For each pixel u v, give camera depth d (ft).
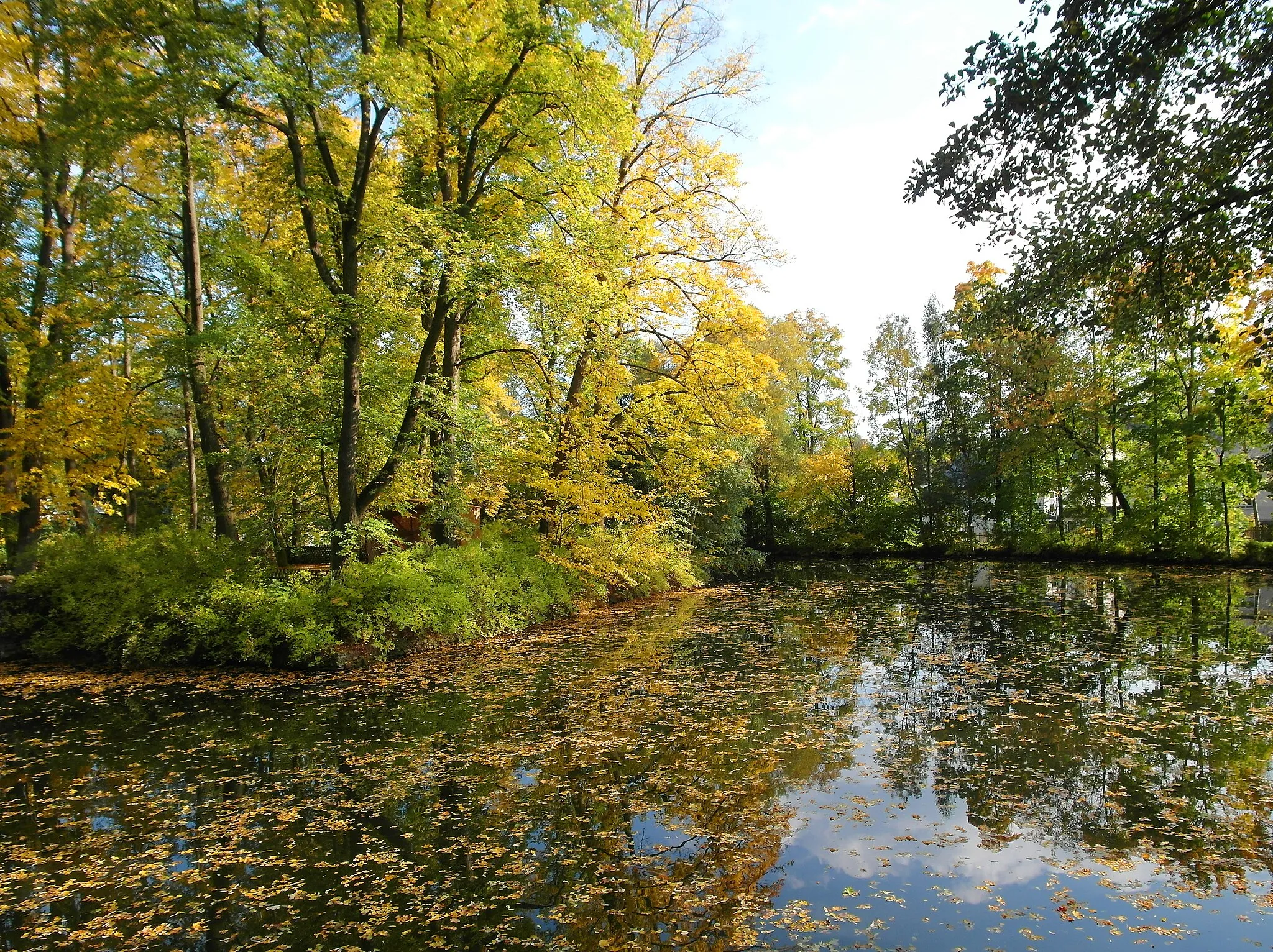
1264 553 66.13
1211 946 10.39
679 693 26.07
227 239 41.57
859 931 10.94
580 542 49.44
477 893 12.50
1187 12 18.17
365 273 37.70
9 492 40.40
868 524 106.73
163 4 28.27
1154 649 31.99
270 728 22.97
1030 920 11.21
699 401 51.93
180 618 32.14
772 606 50.21
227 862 13.83
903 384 107.14
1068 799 15.88
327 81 30.96
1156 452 71.61
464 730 22.20
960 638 36.32
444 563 38.50
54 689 28.48
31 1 35.09
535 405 52.90
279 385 37.22
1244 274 23.30
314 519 46.55
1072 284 24.41
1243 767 17.58
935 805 15.70
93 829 15.43
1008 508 90.43
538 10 33.14
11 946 11.09
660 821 15.28
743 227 51.49
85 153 33.45
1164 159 20.85
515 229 37.37
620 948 10.72
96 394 42.45
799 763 18.49
